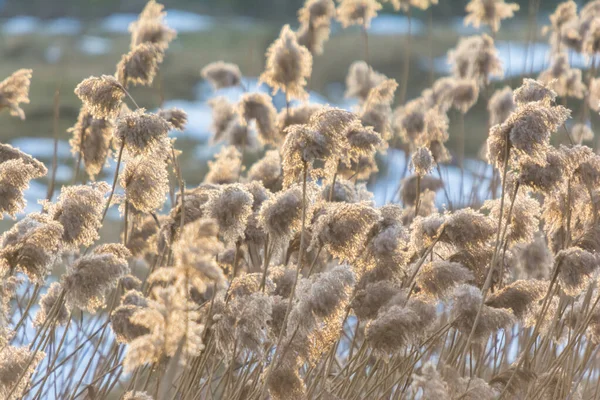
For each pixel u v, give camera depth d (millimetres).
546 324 13742
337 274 10109
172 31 19672
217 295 11617
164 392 8750
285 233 10914
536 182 11961
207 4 140375
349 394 12633
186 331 8805
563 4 26141
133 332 10727
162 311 8703
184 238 8570
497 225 11930
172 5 140250
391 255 11625
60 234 10703
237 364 13781
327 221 10883
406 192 19094
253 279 11477
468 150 52281
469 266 12477
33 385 12508
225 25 124562
